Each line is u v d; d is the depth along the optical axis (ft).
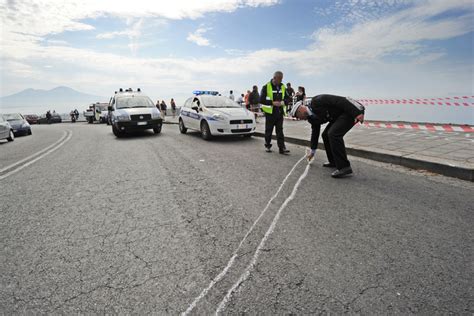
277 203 11.43
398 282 6.49
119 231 9.36
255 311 5.72
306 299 6.00
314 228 9.20
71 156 23.52
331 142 14.66
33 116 132.46
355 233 8.81
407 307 5.73
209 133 29.58
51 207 11.69
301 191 12.80
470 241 8.22
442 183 13.61
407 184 13.55
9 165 20.77
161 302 6.04
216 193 12.79
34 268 7.42
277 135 21.93
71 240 8.85
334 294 6.14
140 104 38.04
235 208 11.00
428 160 15.83
